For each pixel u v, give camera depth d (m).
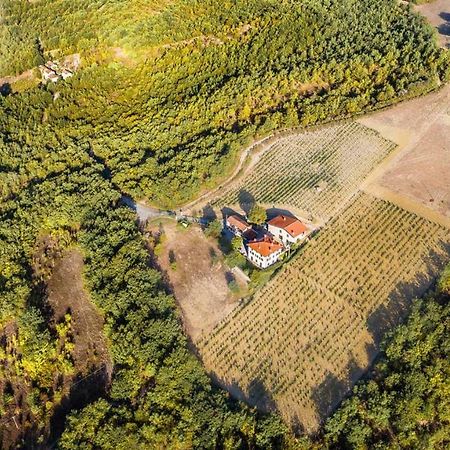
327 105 152.38
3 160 153.75
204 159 140.88
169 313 110.06
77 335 114.56
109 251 121.75
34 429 102.94
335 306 113.69
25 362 109.12
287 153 146.88
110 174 143.62
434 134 148.00
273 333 110.38
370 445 93.62
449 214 128.62
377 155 144.25
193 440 95.00
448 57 159.62
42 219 134.00
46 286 124.00
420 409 94.50
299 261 122.19
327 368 104.44
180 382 100.50
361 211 131.50
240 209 134.75
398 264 119.62
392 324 109.19
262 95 156.75
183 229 130.50
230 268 121.88
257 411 99.31
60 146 155.00
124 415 98.75
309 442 93.56
